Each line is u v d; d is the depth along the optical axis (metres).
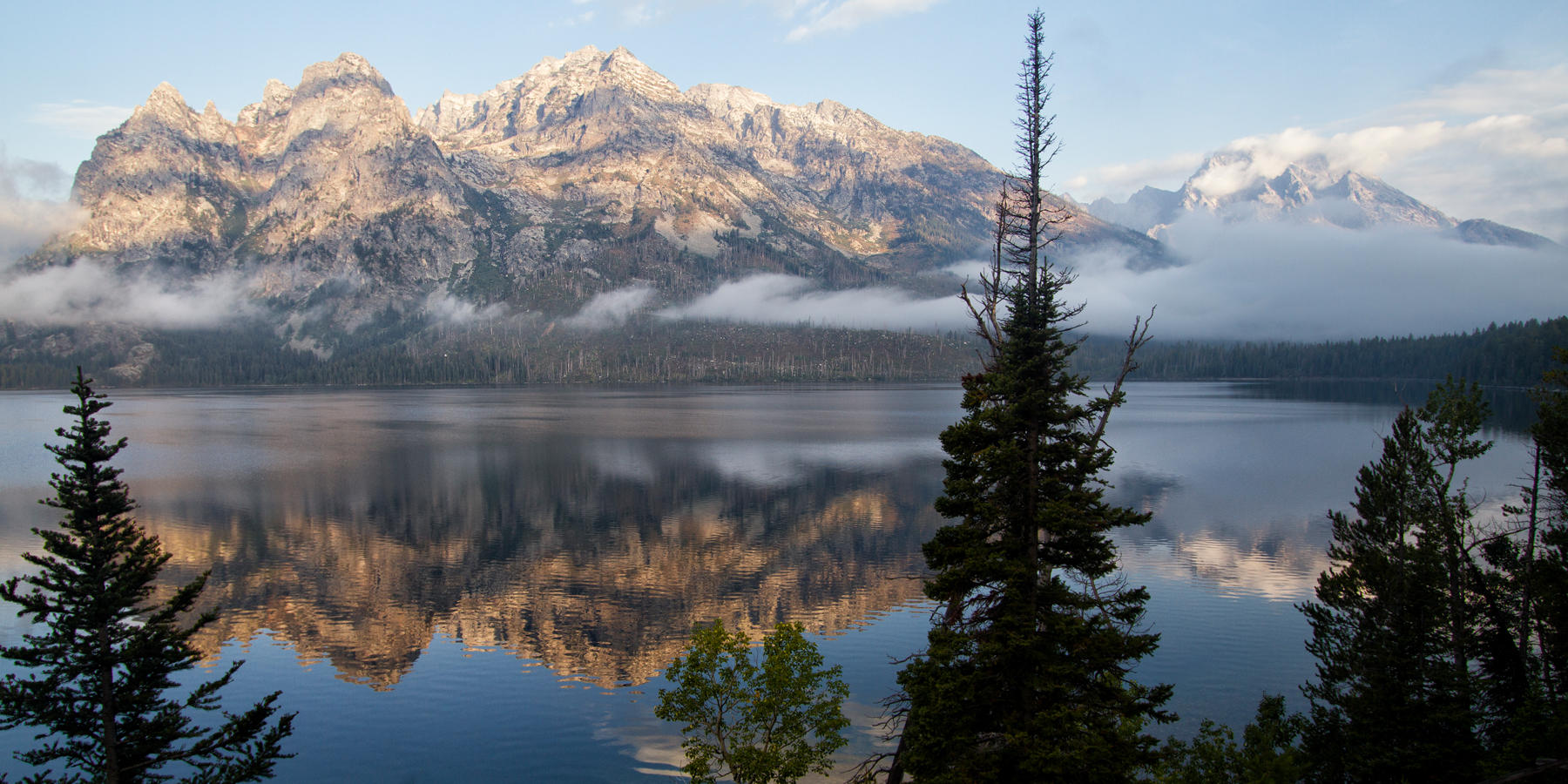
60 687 28.50
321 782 41.47
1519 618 35.03
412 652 58.72
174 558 82.44
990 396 28.16
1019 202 30.59
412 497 111.31
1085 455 27.47
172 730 30.06
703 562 80.94
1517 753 28.28
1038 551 27.91
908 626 63.09
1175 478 122.38
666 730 47.09
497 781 41.75
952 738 26.56
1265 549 81.12
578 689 52.62
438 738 46.19
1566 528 33.28
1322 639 40.19
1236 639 56.03
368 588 73.12
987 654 26.50
